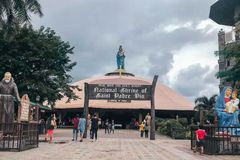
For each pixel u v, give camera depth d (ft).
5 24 89.15
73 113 229.86
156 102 237.66
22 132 52.39
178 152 54.65
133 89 97.25
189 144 75.87
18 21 88.63
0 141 53.42
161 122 147.23
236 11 98.02
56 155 46.32
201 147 52.34
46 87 102.12
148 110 219.20
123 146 65.41
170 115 233.96
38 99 102.32
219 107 63.87
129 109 219.00
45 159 41.50
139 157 45.80
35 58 99.71
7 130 55.01
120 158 44.06
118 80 241.55
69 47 110.63
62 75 109.09
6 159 40.83
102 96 96.73
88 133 118.01
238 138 53.78
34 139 58.18
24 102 60.80
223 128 54.44
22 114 59.88
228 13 104.78
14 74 102.12
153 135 94.02
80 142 75.00
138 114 222.07
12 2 86.84
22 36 102.01
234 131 57.82
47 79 104.88
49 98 106.52
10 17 88.38
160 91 262.47
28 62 102.58
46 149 55.47
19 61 99.30
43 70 103.86
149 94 97.09
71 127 203.00
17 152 49.44
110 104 221.25
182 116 234.99
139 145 69.46
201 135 52.65
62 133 123.13
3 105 61.82
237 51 70.90
